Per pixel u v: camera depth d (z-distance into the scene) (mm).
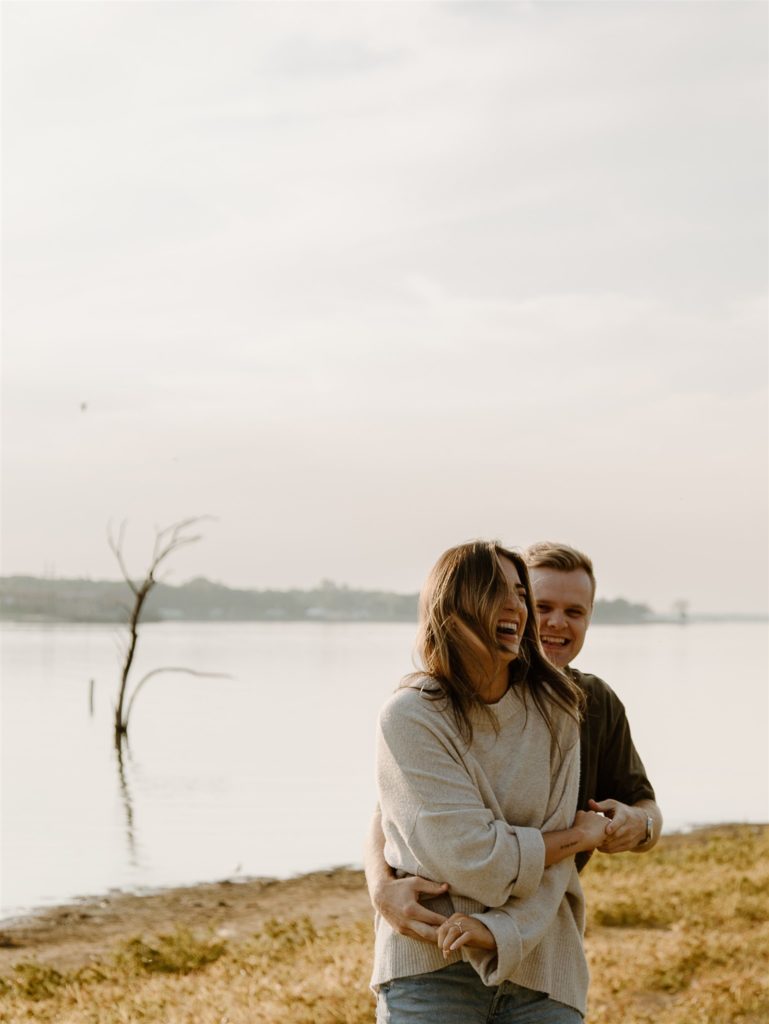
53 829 26656
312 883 19688
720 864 17047
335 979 9391
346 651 174875
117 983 10289
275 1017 8422
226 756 43031
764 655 173875
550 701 3799
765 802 31562
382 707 3756
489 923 3492
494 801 3656
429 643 3740
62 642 189625
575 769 3840
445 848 3533
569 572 4621
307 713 64500
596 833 3773
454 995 3564
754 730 55125
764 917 12344
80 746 46531
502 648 3682
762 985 9023
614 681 99750
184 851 23625
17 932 15289
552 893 3645
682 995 9023
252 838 25422
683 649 198875
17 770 38812
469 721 3686
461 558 3736
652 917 12539
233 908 17125
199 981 9883
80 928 15602
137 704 70062
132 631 46188
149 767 39500
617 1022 8281
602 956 10195
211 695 79625
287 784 35219
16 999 9664
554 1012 3678
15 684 87625
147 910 17094
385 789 3691
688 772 38844
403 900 3584
